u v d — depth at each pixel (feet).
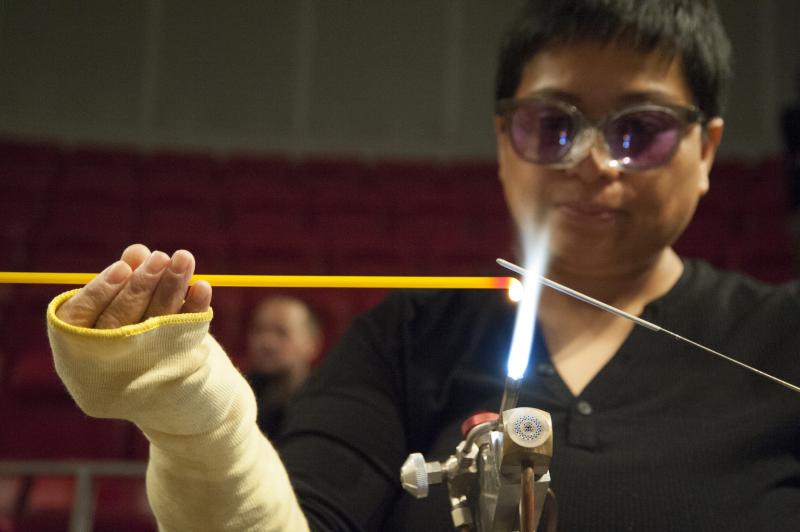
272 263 10.02
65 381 1.19
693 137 2.00
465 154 13.28
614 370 1.88
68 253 9.77
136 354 1.16
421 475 1.48
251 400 1.38
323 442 1.88
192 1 13.19
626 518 1.69
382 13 13.50
